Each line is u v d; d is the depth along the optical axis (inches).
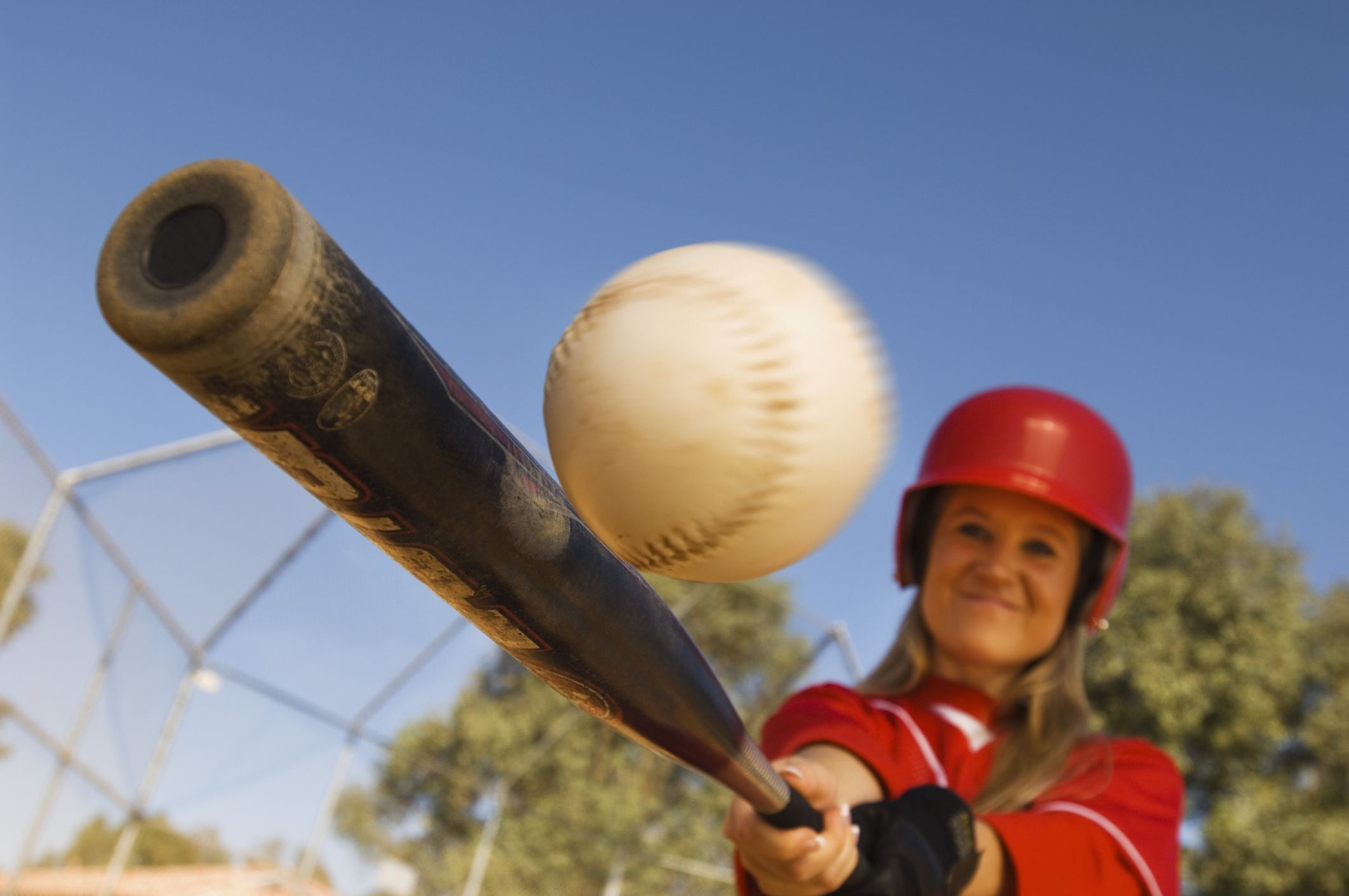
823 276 31.4
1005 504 75.8
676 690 32.8
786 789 39.2
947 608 75.9
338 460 21.5
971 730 73.3
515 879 370.6
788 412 28.2
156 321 17.6
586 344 29.4
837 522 30.7
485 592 26.6
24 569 230.7
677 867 397.4
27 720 238.5
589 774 390.6
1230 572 614.5
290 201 18.7
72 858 274.4
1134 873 58.2
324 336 19.2
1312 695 642.8
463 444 23.2
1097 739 71.5
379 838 354.0
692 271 29.4
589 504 29.7
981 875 54.5
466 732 369.7
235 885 322.7
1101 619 80.1
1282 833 572.7
